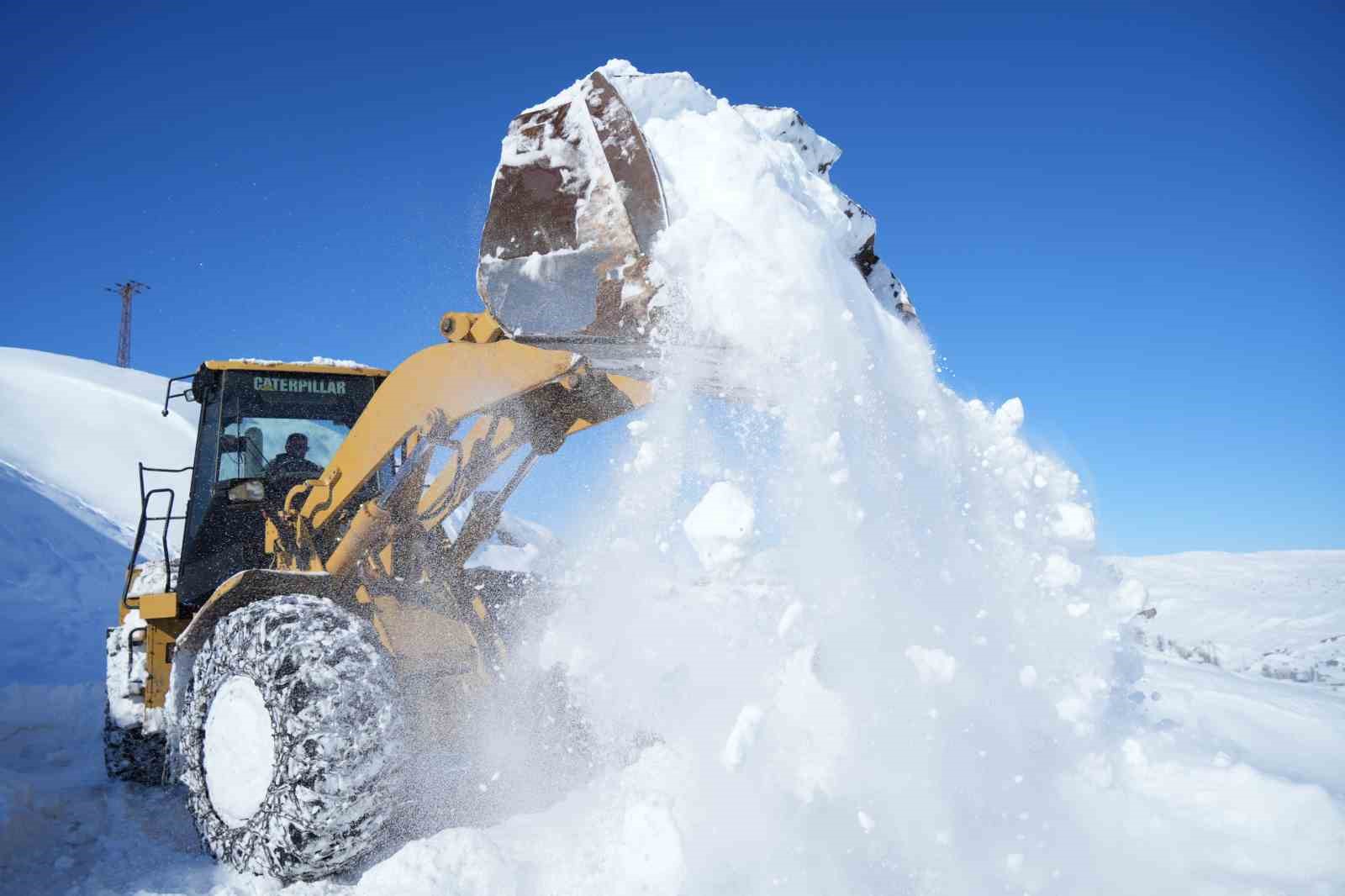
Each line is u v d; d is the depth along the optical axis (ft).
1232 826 11.16
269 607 11.33
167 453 78.28
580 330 10.12
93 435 77.30
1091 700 13.10
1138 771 12.80
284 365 16.98
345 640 10.86
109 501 63.52
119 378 100.48
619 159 10.33
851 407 10.48
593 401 12.46
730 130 11.12
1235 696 18.24
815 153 12.67
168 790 15.06
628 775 12.25
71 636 32.37
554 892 9.66
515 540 15.93
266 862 10.45
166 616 15.06
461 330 11.92
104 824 13.05
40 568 40.73
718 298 10.00
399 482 12.74
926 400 11.90
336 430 17.03
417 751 12.68
